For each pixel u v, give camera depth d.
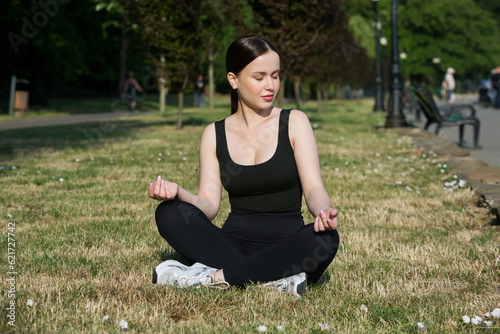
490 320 2.41
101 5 22.31
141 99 30.11
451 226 4.38
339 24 15.77
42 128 15.10
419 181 6.47
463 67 50.19
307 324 2.36
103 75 36.94
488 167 6.94
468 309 2.54
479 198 5.16
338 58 23.19
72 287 2.77
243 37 2.70
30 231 4.11
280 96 14.60
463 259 3.36
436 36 49.53
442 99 40.44
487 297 2.71
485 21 51.22
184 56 13.20
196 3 12.86
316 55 16.75
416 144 9.97
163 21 12.84
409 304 2.64
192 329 2.27
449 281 2.98
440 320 2.42
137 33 13.51
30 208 5.00
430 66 50.12
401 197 5.58
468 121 9.95
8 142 11.13
